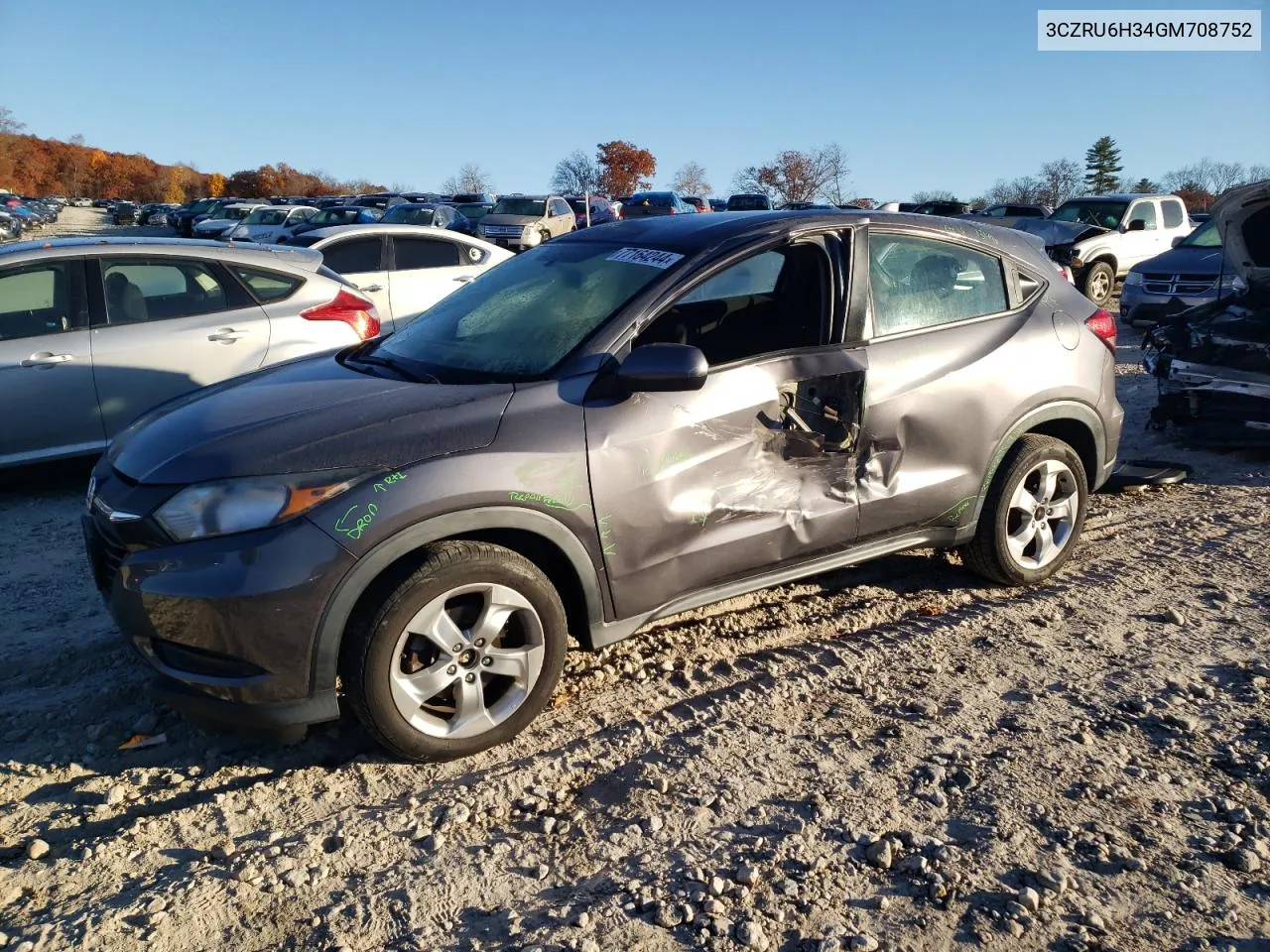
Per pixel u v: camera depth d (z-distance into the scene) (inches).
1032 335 175.5
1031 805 117.0
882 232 163.2
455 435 125.7
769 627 168.9
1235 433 271.7
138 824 115.6
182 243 262.8
